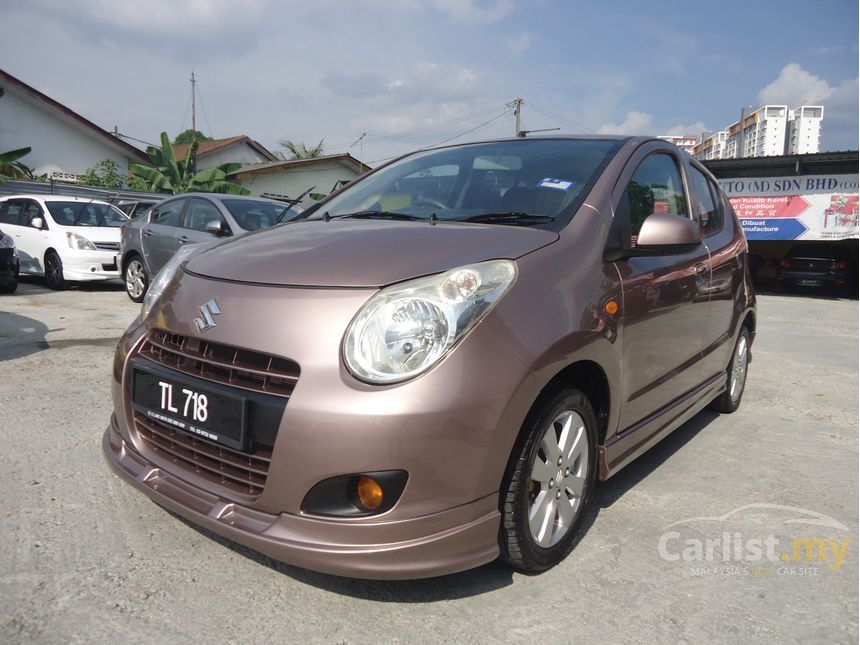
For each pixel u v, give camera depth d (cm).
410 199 311
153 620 204
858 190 1352
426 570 196
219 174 2238
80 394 430
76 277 980
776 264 1472
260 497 201
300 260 228
